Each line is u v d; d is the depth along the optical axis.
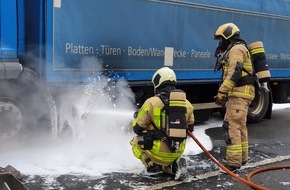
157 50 6.79
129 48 6.38
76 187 4.52
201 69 7.56
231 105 5.30
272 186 4.88
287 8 9.15
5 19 5.17
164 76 4.72
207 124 8.48
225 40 5.32
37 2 5.37
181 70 7.23
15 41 5.29
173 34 7.00
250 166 5.62
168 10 6.88
